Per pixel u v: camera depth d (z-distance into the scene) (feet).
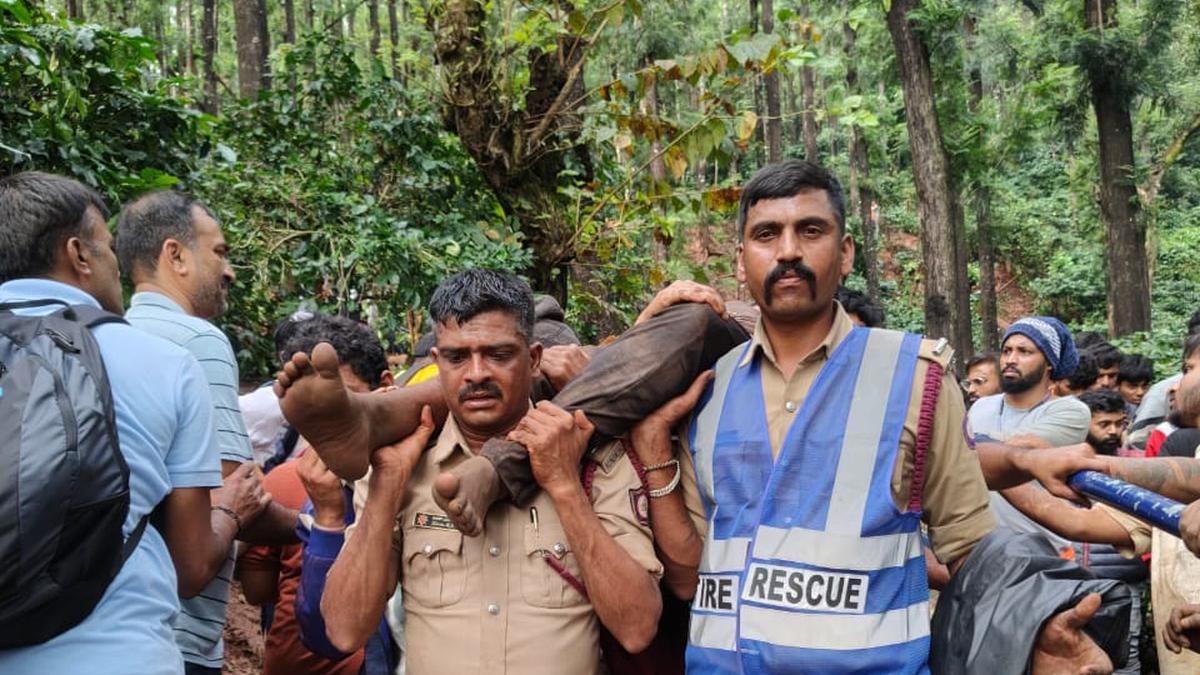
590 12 23.77
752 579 7.29
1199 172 74.28
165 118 18.58
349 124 26.27
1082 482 8.13
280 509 10.44
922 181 46.96
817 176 7.71
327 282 21.95
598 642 8.21
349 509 9.07
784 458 7.43
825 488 7.30
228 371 10.03
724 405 7.93
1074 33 52.08
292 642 10.87
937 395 7.50
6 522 6.46
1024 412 15.61
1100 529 9.80
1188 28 54.70
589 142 25.44
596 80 46.19
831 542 7.18
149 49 17.90
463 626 7.91
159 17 66.54
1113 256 54.24
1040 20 53.31
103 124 17.90
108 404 7.09
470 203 26.71
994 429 15.72
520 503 7.97
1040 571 7.26
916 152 47.01
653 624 7.78
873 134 69.51
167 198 10.46
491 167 24.84
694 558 8.16
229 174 22.18
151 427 7.59
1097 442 17.90
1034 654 7.10
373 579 7.77
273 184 22.89
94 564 6.85
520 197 25.04
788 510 7.34
